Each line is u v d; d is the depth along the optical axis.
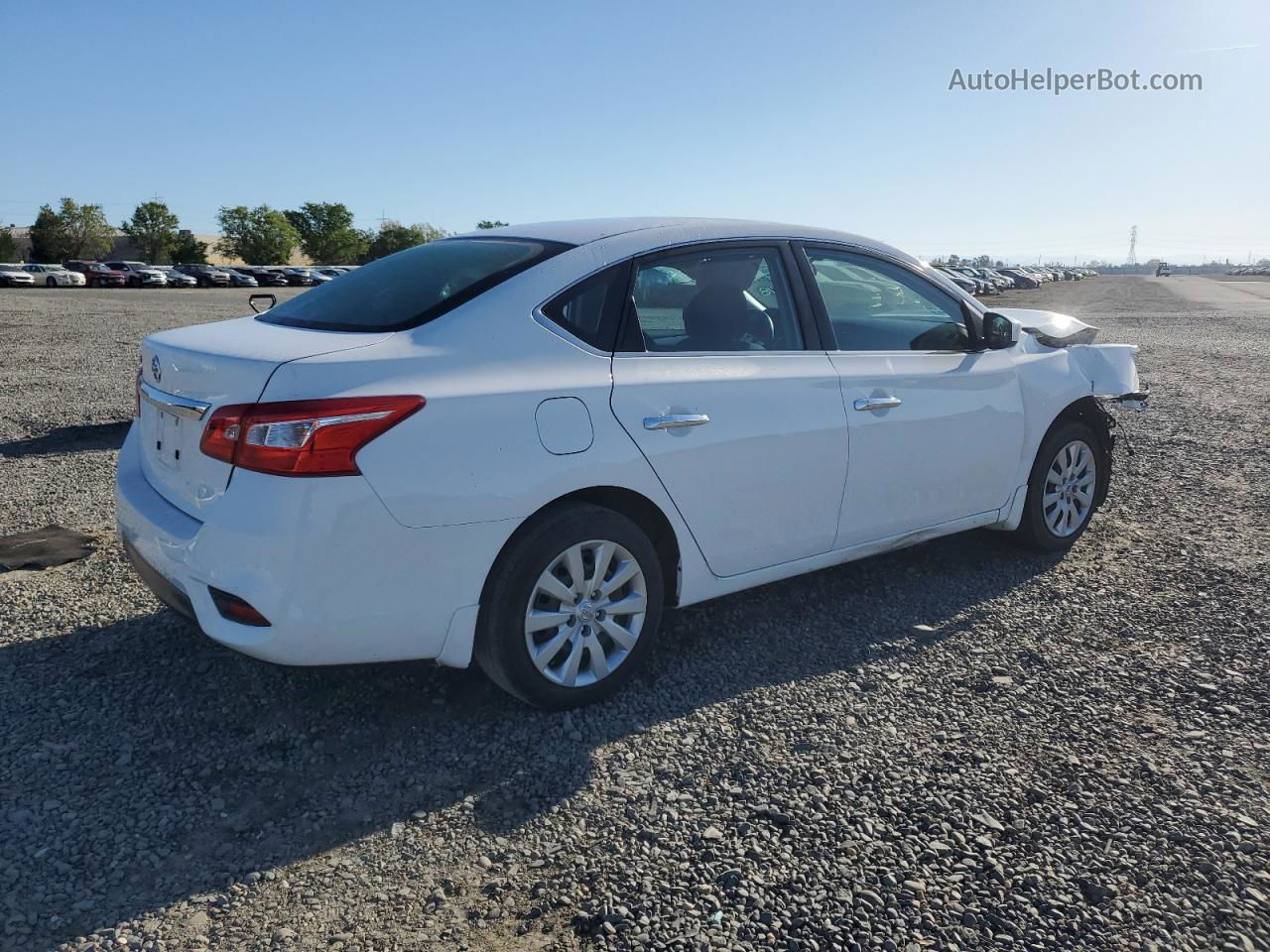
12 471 6.30
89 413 8.48
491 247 3.47
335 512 2.64
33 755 2.90
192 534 2.79
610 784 2.80
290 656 2.72
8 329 17.34
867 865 2.44
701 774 2.86
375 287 3.39
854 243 4.03
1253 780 2.82
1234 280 103.75
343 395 2.67
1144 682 3.44
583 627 3.18
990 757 2.95
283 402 2.64
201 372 2.90
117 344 14.85
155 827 2.58
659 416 3.21
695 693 3.37
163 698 3.26
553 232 3.49
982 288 49.75
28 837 2.51
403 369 2.80
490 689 3.38
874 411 3.81
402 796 2.74
